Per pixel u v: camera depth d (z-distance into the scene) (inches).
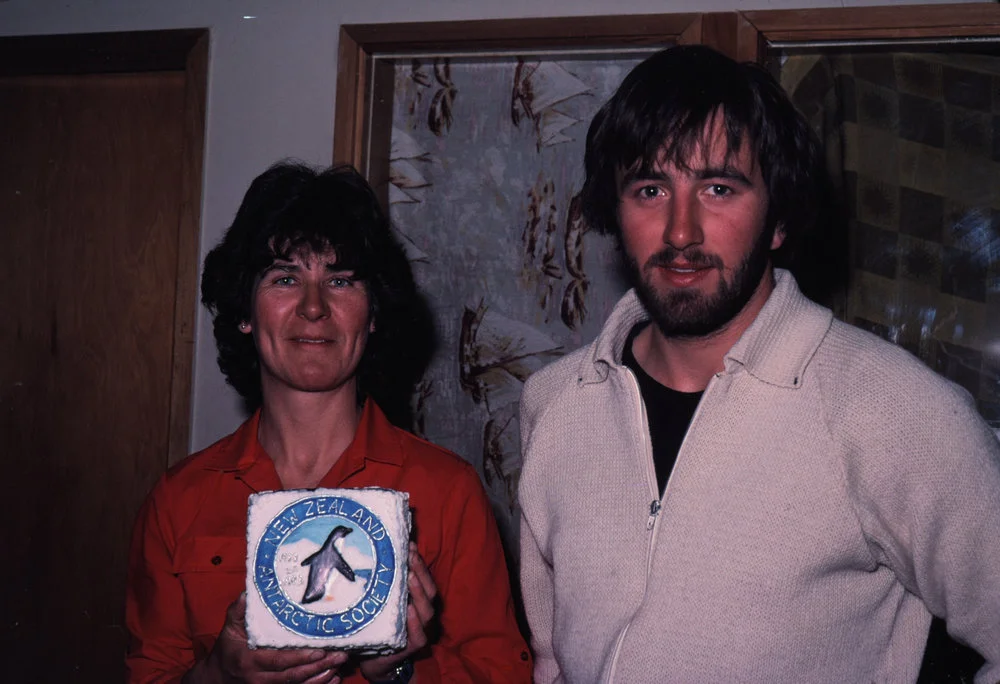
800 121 46.3
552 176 89.8
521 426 53.4
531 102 89.9
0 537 94.8
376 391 57.4
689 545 41.8
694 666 40.6
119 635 92.4
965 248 81.0
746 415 42.6
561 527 46.8
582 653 44.3
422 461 52.9
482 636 50.8
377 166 89.7
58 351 94.7
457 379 91.9
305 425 52.4
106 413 93.8
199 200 87.0
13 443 94.9
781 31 76.6
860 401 40.6
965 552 38.7
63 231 94.8
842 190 82.0
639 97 44.2
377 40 84.2
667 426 45.8
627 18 79.3
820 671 40.4
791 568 40.4
